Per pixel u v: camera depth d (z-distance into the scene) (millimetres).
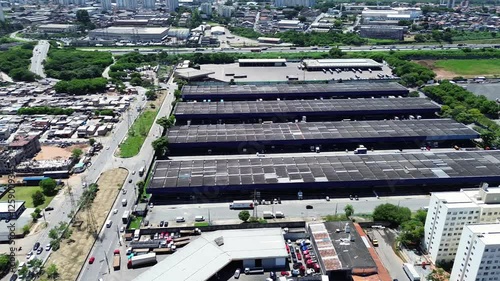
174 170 175625
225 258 123875
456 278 116312
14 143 197000
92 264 128250
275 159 185750
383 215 145375
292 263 128375
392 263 128250
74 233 143000
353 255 123688
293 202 162875
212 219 151750
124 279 121750
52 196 167875
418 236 133625
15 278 122062
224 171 174750
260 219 150625
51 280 120375
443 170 174250
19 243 138625
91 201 162000
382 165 179250
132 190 171500
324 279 116562
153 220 151250
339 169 176000
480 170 174125
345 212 151875
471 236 109188
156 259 129875
